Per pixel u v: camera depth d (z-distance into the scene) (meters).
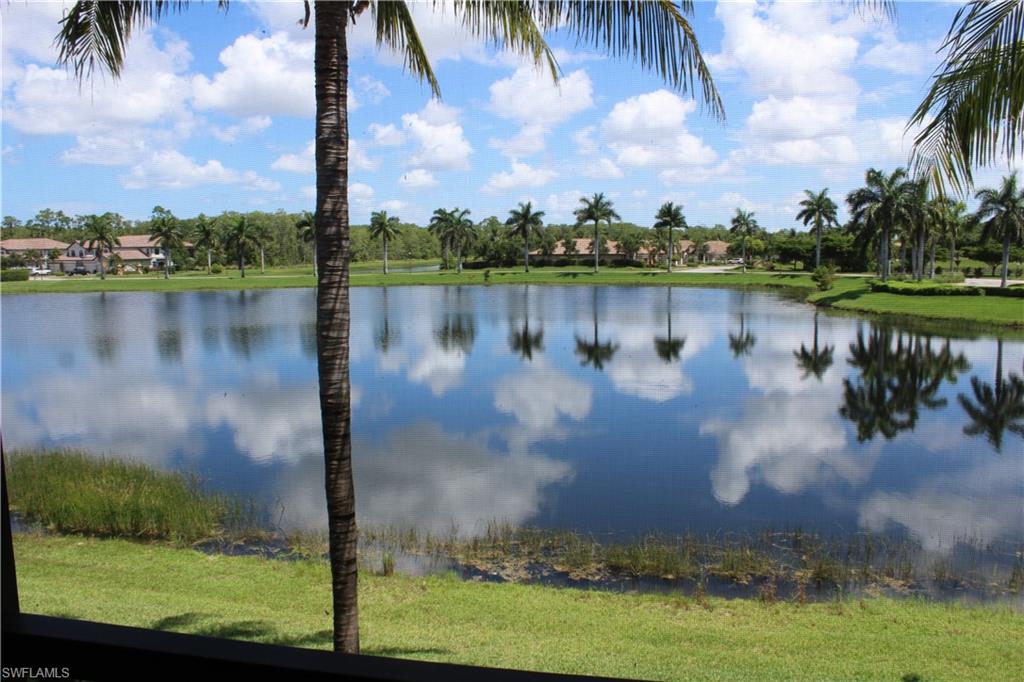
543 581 9.20
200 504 11.62
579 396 23.05
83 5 5.42
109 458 15.62
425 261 140.38
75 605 7.28
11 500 11.59
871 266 86.56
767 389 24.19
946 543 10.95
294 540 10.48
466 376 26.67
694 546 10.54
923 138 5.21
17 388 24.78
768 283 75.12
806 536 11.11
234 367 28.95
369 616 7.43
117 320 47.28
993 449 16.94
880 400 22.52
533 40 5.65
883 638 7.00
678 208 89.38
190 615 7.11
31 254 105.25
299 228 80.44
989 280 63.97
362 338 37.75
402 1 6.02
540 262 105.44
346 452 4.96
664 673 6.04
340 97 4.64
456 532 11.21
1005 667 6.30
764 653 6.58
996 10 4.65
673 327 41.91
